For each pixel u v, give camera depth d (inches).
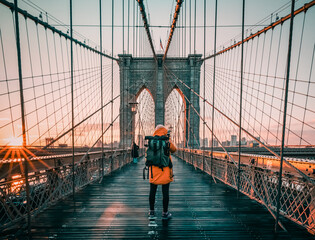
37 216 94.1
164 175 91.0
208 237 75.0
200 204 115.0
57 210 102.9
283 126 80.0
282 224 84.8
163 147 91.8
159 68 953.5
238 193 124.0
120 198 127.0
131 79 924.0
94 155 190.7
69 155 136.0
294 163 88.4
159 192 144.9
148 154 92.4
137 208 107.3
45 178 105.2
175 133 679.1
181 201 121.0
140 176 219.5
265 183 103.8
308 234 77.4
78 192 143.3
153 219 91.2
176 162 419.5
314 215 72.2
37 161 100.1
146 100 884.0
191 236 75.6
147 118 872.9
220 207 109.4
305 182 77.5
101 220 89.9
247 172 125.4
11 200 82.8
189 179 199.2
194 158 304.2
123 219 91.2
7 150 179.2
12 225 82.2
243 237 75.3
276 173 95.3
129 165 350.3
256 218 93.4
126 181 187.9
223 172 172.6
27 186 75.5
